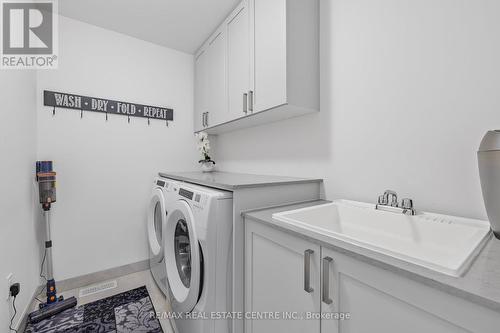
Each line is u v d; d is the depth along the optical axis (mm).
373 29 1200
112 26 2061
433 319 495
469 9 892
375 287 593
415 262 537
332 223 1185
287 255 875
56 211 1876
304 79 1384
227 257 1107
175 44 2381
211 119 2146
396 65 1110
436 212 992
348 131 1330
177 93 2520
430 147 1008
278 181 1325
